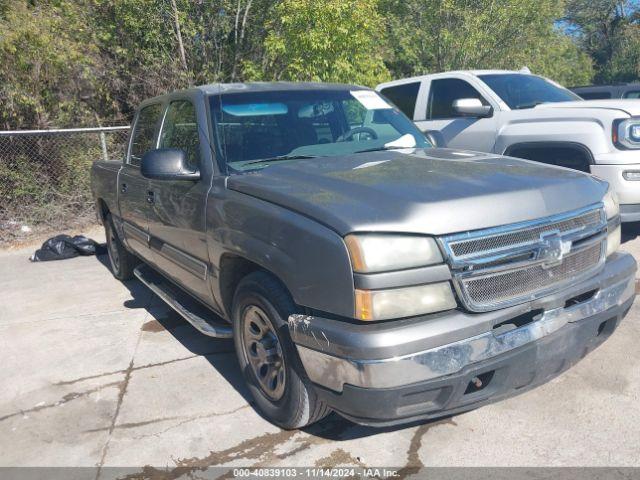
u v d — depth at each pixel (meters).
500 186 3.02
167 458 3.23
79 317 5.57
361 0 10.98
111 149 10.08
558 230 2.99
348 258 2.69
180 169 3.81
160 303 5.85
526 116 6.76
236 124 4.05
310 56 10.92
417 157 3.79
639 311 4.80
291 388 3.14
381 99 4.88
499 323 2.83
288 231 2.98
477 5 15.81
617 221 3.55
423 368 2.65
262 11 12.66
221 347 4.67
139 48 12.49
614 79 28.53
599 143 6.05
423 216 2.73
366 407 2.71
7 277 7.21
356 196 2.97
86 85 11.23
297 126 4.19
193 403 3.80
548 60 19.41
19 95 9.55
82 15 11.86
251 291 3.30
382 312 2.67
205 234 3.76
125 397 3.94
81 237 8.14
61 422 3.68
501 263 2.83
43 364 4.55
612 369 3.89
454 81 7.81
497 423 3.36
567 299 3.02
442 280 2.73
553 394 3.62
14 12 9.54
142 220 5.04
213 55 13.06
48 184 9.62
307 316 2.92
